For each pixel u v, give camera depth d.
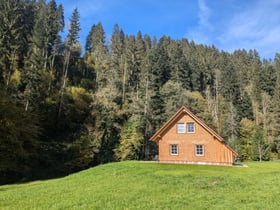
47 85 63.88
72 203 15.91
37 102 56.69
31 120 46.91
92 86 81.38
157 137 41.84
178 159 40.41
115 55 93.19
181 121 41.28
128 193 18.53
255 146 77.38
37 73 58.62
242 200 16.19
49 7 89.31
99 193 18.75
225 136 79.88
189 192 18.78
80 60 91.06
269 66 118.19
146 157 65.38
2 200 17.58
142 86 81.00
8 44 57.97
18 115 43.44
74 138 59.06
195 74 104.75
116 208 14.62
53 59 75.50
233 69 109.94
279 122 87.38
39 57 64.56
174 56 104.75
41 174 47.19
